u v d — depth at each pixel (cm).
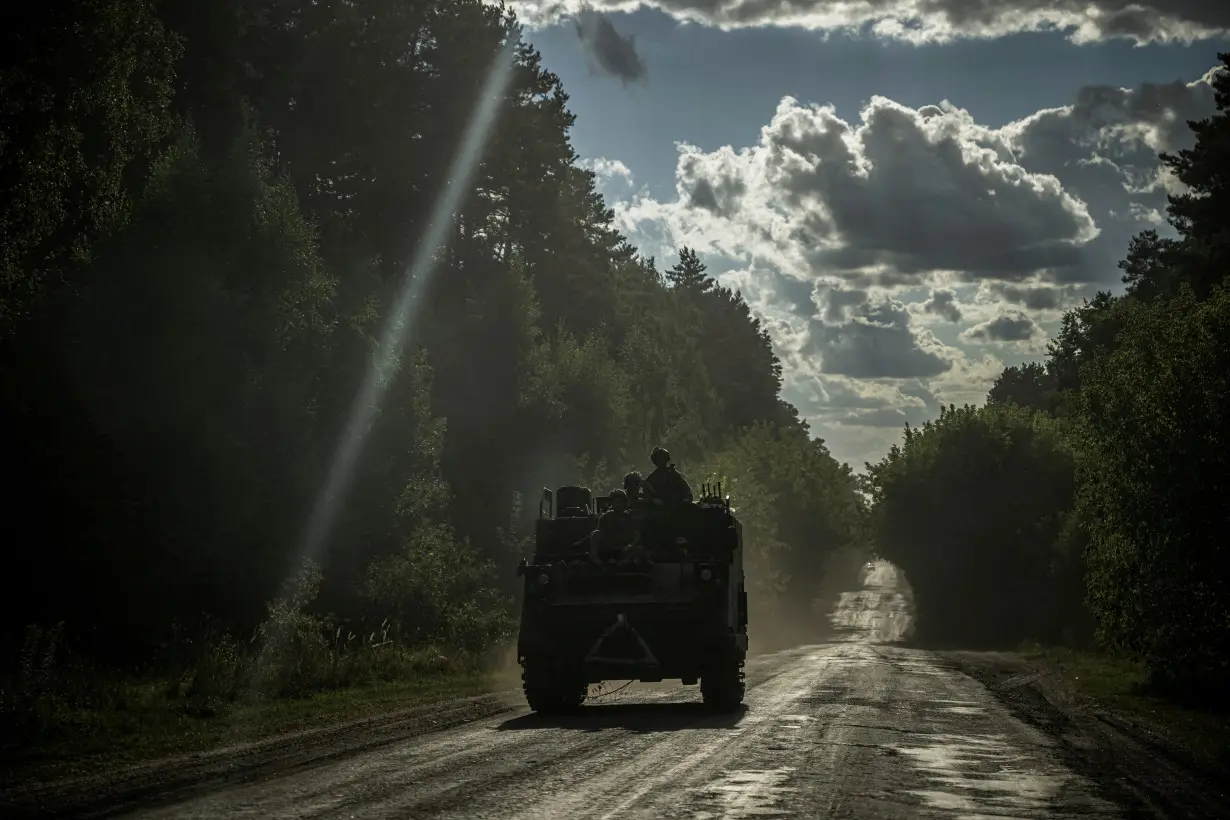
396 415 3816
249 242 3058
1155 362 2464
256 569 2881
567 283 7769
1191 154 6078
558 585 1803
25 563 2633
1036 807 980
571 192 8344
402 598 3512
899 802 988
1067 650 5122
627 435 6391
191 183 3019
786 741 1368
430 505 4025
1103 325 8150
